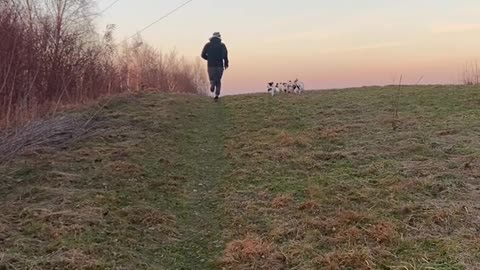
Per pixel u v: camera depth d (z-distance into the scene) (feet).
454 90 36.83
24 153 20.85
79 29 51.67
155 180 18.66
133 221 14.83
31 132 22.18
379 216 14.08
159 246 13.46
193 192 17.93
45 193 16.47
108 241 13.26
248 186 18.06
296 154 21.38
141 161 20.79
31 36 33.71
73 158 20.61
